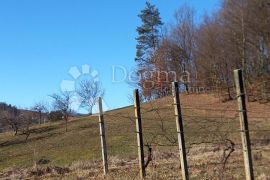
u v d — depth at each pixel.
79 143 35.78
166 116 34.19
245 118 10.05
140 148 12.98
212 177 12.15
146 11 72.88
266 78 41.88
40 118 66.38
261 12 51.47
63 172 16.89
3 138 50.62
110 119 40.19
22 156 32.72
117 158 20.48
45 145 39.34
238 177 11.77
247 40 50.91
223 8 56.00
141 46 72.00
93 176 14.68
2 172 19.14
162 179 12.55
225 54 51.31
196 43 61.22
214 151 18.33
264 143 19.19
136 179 12.84
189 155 17.98
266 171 12.22
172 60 61.19
